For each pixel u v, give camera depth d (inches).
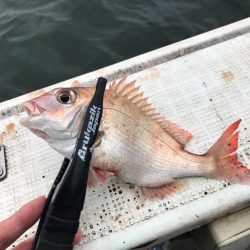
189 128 12.2
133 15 24.5
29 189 11.7
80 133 9.4
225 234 10.7
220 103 12.7
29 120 10.5
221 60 13.8
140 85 13.5
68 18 24.6
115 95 10.5
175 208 10.7
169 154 10.9
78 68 21.9
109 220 10.8
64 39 23.3
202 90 13.1
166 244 12.6
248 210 11.0
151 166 10.8
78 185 8.8
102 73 14.5
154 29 23.6
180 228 10.6
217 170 10.9
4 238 8.2
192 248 13.5
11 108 13.9
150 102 13.0
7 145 12.8
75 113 10.2
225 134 10.9
